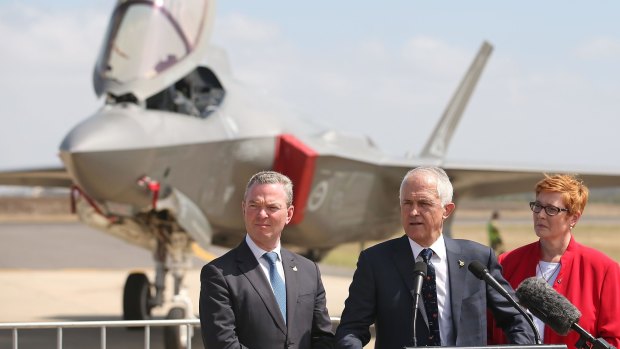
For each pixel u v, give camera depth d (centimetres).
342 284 9100
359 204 5788
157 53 4438
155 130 4203
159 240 4597
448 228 7256
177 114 4500
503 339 2008
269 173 1869
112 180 4025
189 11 4609
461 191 7150
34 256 14450
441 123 7944
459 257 1825
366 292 1822
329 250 6462
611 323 2005
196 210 4519
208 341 1817
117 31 4431
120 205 4222
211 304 1825
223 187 4728
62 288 8462
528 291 1644
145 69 4375
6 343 4669
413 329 1631
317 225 5431
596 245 16962
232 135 4688
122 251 16150
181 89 4738
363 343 1816
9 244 17700
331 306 6931
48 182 7462
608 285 2020
